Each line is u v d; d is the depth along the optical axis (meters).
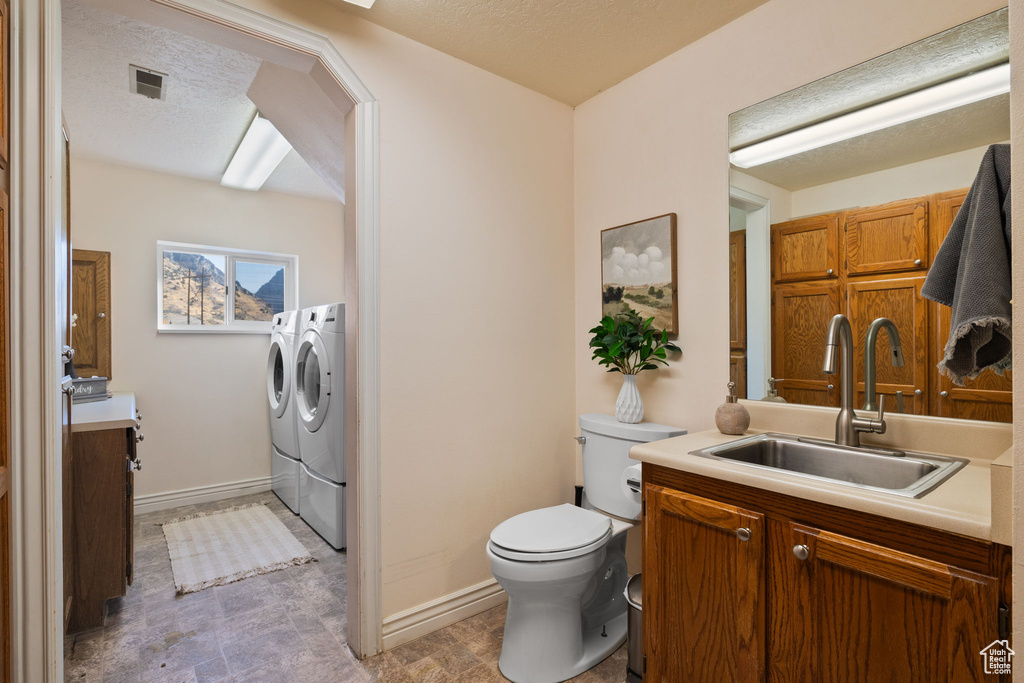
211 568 2.54
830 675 1.11
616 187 2.29
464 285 2.08
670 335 2.05
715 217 1.90
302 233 4.02
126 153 3.13
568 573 1.62
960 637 0.93
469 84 2.11
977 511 0.95
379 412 1.84
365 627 1.81
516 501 2.25
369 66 1.82
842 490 1.09
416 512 1.94
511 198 2.25
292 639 1.94
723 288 1.88
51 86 1.25
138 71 2.21
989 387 1.32
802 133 1.67
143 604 2.20
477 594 2.11
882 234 1.50
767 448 1.65
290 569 2.55
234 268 3.83
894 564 1.01
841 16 1.58
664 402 2.09
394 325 1.88
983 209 1.15
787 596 1.18
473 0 1.71
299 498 3.26
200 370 3.61
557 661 1.69
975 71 1.35
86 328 3.18
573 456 2.49
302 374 3.30
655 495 1.47
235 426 3.74
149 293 3.43
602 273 2.34
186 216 3.56
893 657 1.02
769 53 1.74
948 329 1.38
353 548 1.84
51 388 1.24
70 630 1.98
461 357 2.07
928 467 1.32
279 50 1.68
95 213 3.25
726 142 1.87
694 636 1.37
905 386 1.46
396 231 1.89
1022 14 0.76
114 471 2.06
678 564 1.41
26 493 1.20
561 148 2.45
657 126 2.11
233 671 1.74
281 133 2.56
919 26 1.43
